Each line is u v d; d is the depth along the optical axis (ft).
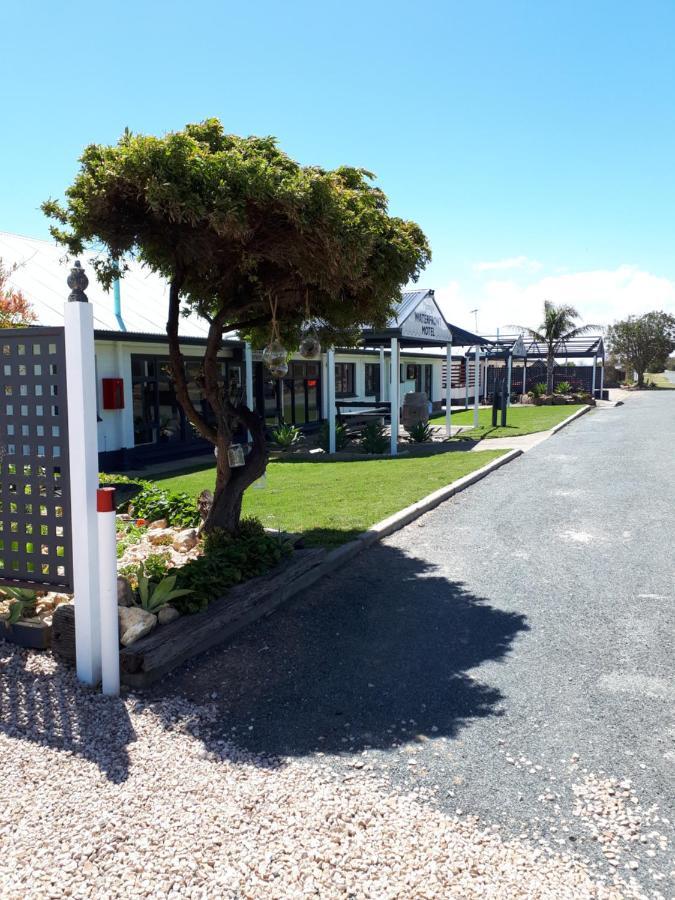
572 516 28.68
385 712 12.59
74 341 12.88
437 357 110.52
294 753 11.19
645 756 11.04
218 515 20.81
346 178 18.92
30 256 51.75
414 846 8.90
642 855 8.76
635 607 17.89
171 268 19.80
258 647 15.60
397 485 35.76
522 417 88.07
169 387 53.47
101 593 12.84
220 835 9.11
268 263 19.66
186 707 12.76
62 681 13.60
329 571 21.16
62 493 13.47
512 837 9.11
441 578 20.62
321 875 8.37
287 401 71.87
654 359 183.01
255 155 16.21
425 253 20.42
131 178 14.93
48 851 8.84
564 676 14.01
